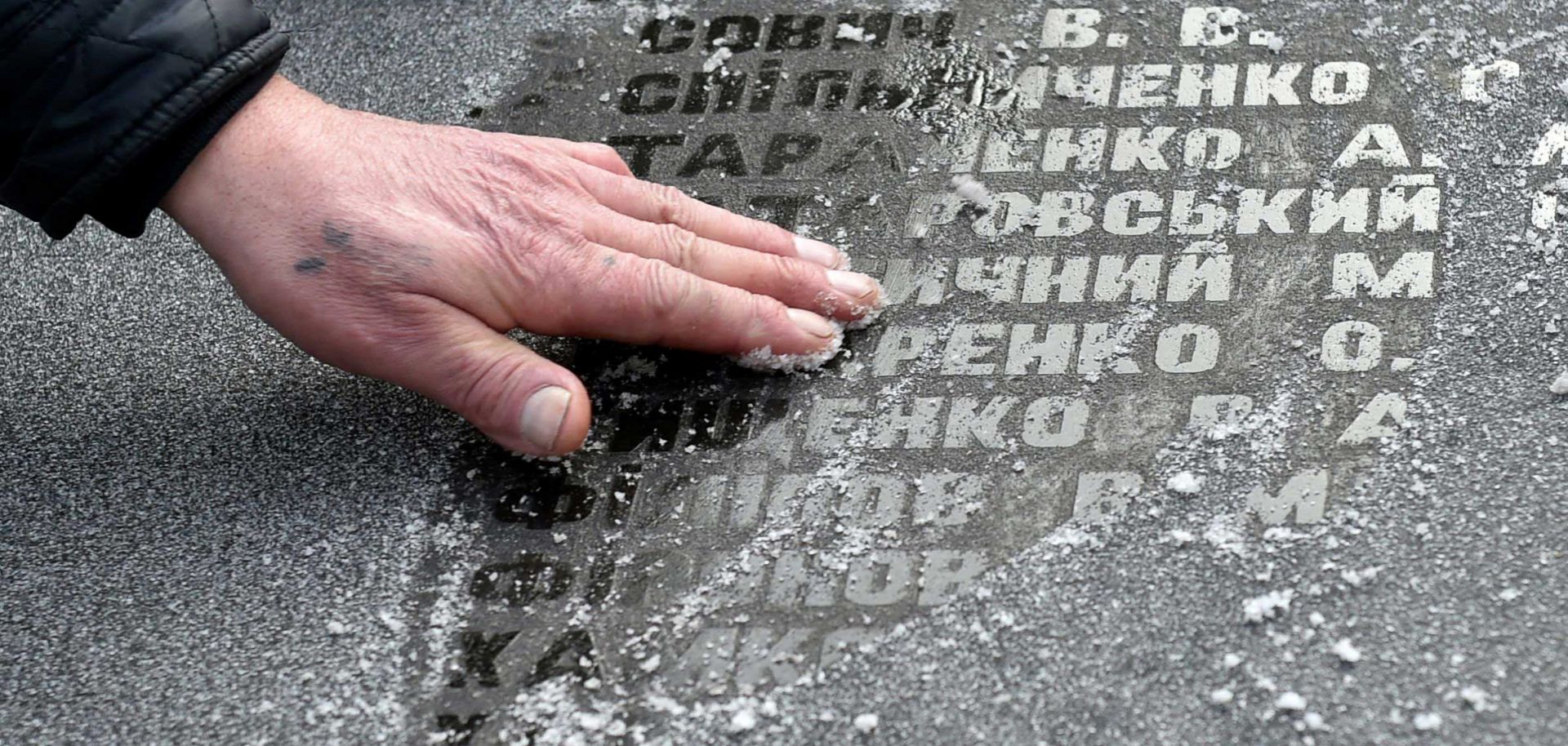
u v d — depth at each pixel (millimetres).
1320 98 1461
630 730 1080
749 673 1104
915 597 1133
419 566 1200
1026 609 1115
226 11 1190
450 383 1196
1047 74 1531
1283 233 1344
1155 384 1245
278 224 1196
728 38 1630
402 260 1184
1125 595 1113
